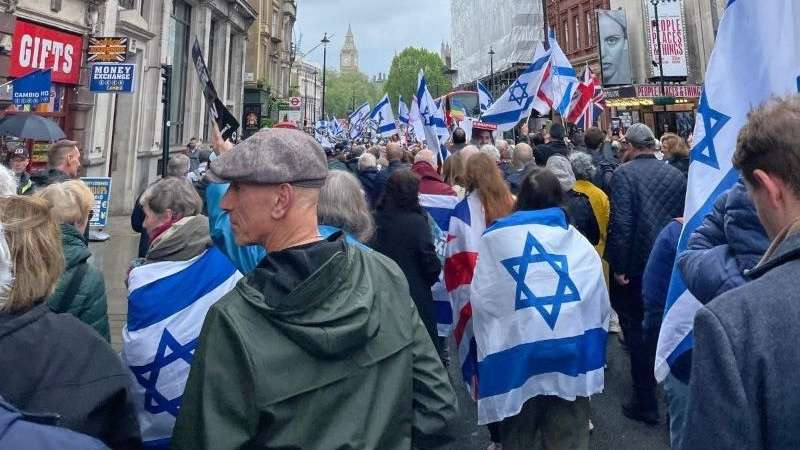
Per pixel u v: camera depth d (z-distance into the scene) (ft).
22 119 28.45
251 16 91.61
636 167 14.75
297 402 4.51
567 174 16.22
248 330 4.60
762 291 3.90
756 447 3.55
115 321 20.42
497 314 10.20
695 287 6.38
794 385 3.55
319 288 4.71
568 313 9.82
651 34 100.32
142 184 55.83
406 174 13.57
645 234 14.07
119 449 5.45
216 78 81.15
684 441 3.93
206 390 4.49
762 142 4.38
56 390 4.95
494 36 187.32
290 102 124.88
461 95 97.71
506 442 10.62
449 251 13.43
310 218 5.31
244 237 5.26
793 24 7.44
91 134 44.75
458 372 18.28
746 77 7.86
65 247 8.41
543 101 37.40
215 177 5.16
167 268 8.72
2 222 5.14
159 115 57.82
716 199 7.55
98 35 43.80
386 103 62.90
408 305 5.67
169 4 58.49
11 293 4.97
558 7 139.23
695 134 8.25
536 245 10.12
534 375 9.83
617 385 16.55
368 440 4.66
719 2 94.58
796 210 4.25
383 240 13.20
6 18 33.78
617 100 98.68
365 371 4.90
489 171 13.05
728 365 3.68
